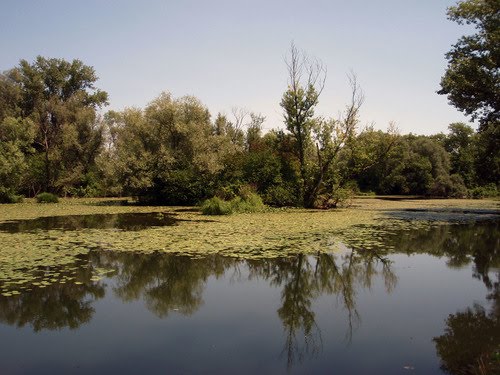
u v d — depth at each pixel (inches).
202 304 304.7
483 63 861.8
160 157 1143.0
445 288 344.8
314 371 200.1
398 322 266.1
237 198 974.4
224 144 1210.6
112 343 233.5
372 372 198.5
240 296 324.8
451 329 252.7
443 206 1257.4
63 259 424.5
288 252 472.4
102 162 1160.2
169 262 424.2
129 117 1173.7
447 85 893.8
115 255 449.7
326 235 593.0
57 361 211.3
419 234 622.8
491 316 275.6
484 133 1000.9
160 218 794.8
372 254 477.1
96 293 325.4
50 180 1464.1
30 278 357.1
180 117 1206.9
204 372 199.2
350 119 1033.5
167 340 238.1
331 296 325.4
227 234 587.5
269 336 244.2
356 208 1118.4
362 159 1083.3
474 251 501.0
